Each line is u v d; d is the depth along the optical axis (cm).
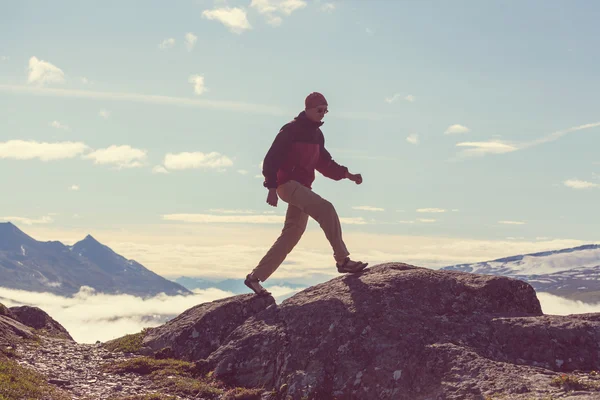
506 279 1105
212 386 1064
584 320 993
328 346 997
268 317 1166
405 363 920
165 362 1177
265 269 1273
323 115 1155
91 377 1102
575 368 911
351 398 922
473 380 843
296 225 1227
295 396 944
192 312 1370
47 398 909
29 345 1311
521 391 786
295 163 1167
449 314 1034
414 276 1115
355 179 1252
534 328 963
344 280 1184
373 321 1009
